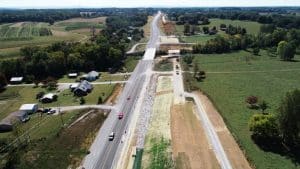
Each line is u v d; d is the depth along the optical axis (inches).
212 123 4057.6
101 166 3267.7
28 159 3371.1
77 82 6058.1
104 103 4916.3
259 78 5900.6
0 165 3289.9
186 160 3270.2
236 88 5315.0
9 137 3932.1
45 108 4795.8
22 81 6304.1
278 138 3553.2
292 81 5669.3
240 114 4232.3
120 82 5954.7
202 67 6796.3
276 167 3063.5
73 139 3777.1
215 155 3334.2
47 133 3976.4
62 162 3316.9
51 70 6584.6
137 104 4849.9
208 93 5078.7
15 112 4574.3
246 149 3376.0
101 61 7027.6
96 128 4072.3
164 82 5861.2
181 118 4274.1
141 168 3196.4
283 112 3366.1
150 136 3841.0
